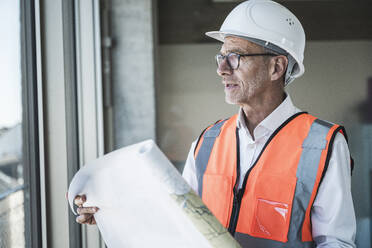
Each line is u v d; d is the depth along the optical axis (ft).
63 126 5.00
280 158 3.29
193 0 10.01
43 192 4.73
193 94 9.97
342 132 3.27
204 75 9.97
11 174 4.56
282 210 3.15
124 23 9.70
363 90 9.07
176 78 10.01
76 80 6.53
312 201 3.09
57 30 4.87
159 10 10.04
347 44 9.16
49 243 4.84
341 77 9.16
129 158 2.49
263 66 3.42
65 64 5.73
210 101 9.96
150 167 2.41
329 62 9.18
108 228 2.75
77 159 6.47
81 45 6.88
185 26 10.03
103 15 8.96
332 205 3.05
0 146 4.38
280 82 3.57
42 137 4.66
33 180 4.64
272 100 3.52
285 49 3.43
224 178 3.51
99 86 7.84
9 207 4.62
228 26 3.57
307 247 3.14
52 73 4.79
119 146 9.66
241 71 3.41
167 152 9.96
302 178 3.14
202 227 2.41
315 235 3.18
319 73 9.20
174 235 2.56
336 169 3.07
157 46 10.01
